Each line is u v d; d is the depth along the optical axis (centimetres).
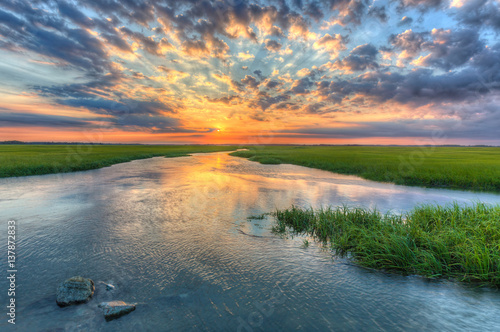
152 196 1470
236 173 2647
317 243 779
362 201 1363
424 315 443
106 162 3478
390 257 627
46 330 397
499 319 428
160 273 589
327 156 4628
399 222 817
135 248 729
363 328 413
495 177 1869
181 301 485
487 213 868
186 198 1420
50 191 1598
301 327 415
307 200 1383
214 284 545
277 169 3064
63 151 5981
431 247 636
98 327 409
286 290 527
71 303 462
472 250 594
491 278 534
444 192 1638
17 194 1501
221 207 1218
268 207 1220
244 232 870
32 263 631
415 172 2170
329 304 479
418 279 566
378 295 508
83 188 1711
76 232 857
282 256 688
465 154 5288
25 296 490
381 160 3512
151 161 4353
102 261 645
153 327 412
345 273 598
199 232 868
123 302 466
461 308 461
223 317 440
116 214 1084
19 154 4450
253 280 564
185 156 6081
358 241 741
